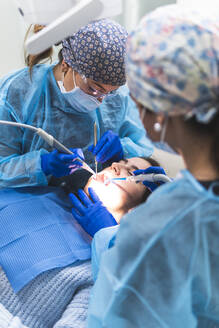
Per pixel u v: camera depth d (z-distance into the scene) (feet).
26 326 3.64
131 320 2.08
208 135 1.91
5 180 4.49
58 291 3.73
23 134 4.64
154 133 2.21
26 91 4.49
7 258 3.79
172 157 6.39
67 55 4.04
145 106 2.11
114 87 4.20
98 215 4.26
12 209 4.17
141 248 1.90
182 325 2.06
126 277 1.96
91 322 2.35
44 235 4.02
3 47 6.57
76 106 4.60
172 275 1.89
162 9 2.06
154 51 1.91
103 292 2.18
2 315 3.53
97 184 4.75
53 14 2.90
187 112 1.93
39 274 3.74
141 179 4.09
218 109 1.85
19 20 6.41
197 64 1.84
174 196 1.92
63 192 4.91
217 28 1.92
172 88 1.90
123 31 3.91
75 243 4.09
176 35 1.89
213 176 2.01
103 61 3.83
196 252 1.86
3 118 4.38
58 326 3.42
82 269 3.85
